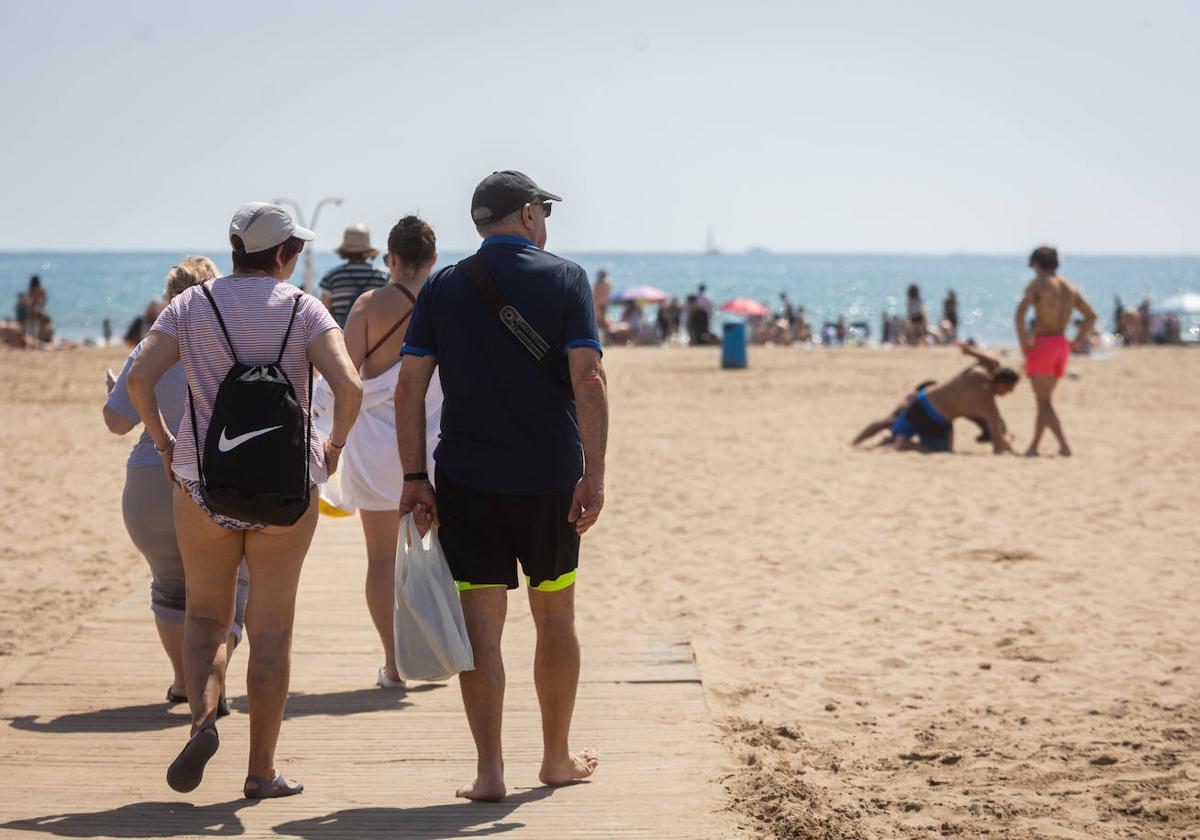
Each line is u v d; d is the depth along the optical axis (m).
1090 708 10.94
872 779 9.27
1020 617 14.06
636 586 15.82
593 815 7.91
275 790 8.22
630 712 10.25
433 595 7.61
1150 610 14.23
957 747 9.98
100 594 15.21
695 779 8.66
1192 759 9.59
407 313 10.50
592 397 7.67
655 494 22.48
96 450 27.47
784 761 9.53
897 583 15.79
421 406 7.92
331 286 14.47
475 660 7.91
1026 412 35.56
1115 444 28.78
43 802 8.07
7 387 40.66
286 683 8.08
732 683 11.84
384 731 9.67
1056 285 26.58
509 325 7.67
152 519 9.59
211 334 7.78
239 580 10.00
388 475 10.55
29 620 13.95
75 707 10.11
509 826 7.70
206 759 7.62
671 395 40.34
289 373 7.89
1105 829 8.24
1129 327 76.69
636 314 74.62
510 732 9.72
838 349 62.25
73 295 190.00
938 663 12.43
